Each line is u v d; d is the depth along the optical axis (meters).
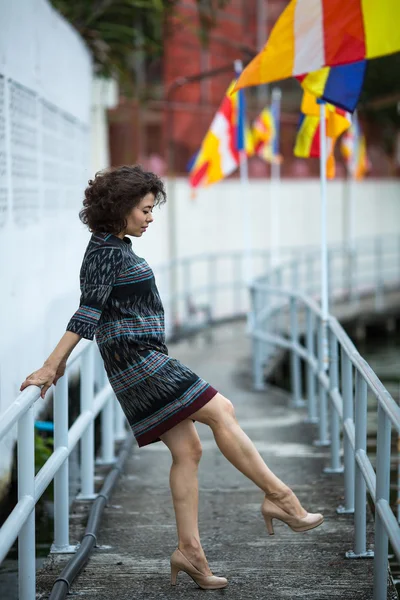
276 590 5.98
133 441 10.55
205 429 11.65
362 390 6.30
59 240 12.24
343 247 27.98
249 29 25.45
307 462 9.62
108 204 5.42
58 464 6.01
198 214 24.34
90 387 7.80
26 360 9.86
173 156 23.67
